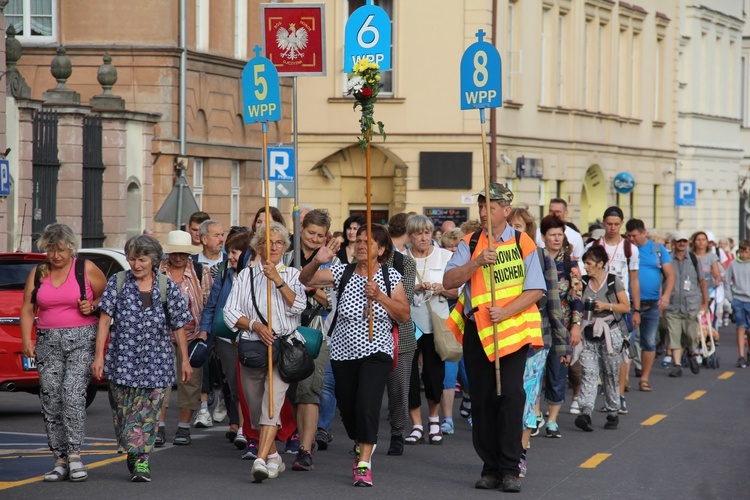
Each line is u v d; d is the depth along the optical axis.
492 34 86.94
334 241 30.39
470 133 87.69
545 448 31.09
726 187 140.25
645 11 117.56
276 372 25.70
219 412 35.31
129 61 71.12
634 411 38.44
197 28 74.88
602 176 108.44
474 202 86.38
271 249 25.70
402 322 25.98
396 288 25.95
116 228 65.12
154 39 71.06
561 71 102.00
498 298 25.14
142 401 25.73
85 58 71.69
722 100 140.38
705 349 51.62
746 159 150.75
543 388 32.78
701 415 37.66
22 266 35.88
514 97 92.81
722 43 139.88
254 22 81.62
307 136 89.50
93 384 32.66
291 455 29.31
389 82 89.19
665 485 26.42
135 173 67.19
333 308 28.88
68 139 61.06
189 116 72.81
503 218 25.45
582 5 104.00
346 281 25.97
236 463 28.17
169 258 31.33
